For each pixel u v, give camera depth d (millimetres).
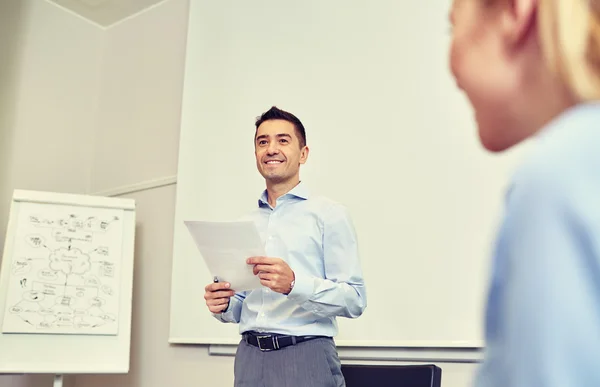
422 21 2281
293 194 1753
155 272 2957
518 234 402
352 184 2318
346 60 2469
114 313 2652
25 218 2684
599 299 369
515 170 438
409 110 2238
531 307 378
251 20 2852
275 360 1537
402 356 2072
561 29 631
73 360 2521
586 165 396
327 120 2455
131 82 3418
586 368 360
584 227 377
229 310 1718
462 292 1970
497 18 917
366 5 2459
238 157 2732
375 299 2158
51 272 2627
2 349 2449
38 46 3330
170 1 3367
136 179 3213
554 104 651
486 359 419
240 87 2807
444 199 2074
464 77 1026
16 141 3139
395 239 2162
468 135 2062
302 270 1644
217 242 1510
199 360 2654
